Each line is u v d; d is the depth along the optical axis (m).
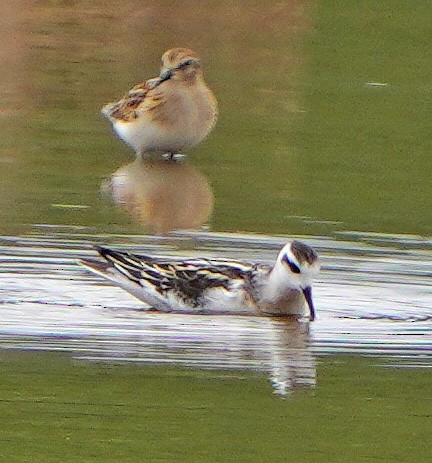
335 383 12.34
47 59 27.38
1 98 24.89
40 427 11.48
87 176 20.70
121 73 26.70
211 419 11.71
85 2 31.53
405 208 19.16
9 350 12.72
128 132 22.48
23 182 20.03
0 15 30.23
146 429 11.44
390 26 29.22
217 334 13.52
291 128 23.48
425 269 15.99
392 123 23.72
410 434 11.51
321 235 17.58
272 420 11.59
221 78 26.38
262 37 29.20
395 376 12.41
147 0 31.28
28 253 16.08
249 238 17.39
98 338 13.18
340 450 11.16
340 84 25.98
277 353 12.92
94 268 14.41
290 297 14.20
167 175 21.02
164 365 12.50
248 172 21.22
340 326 13.91
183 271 14.45
